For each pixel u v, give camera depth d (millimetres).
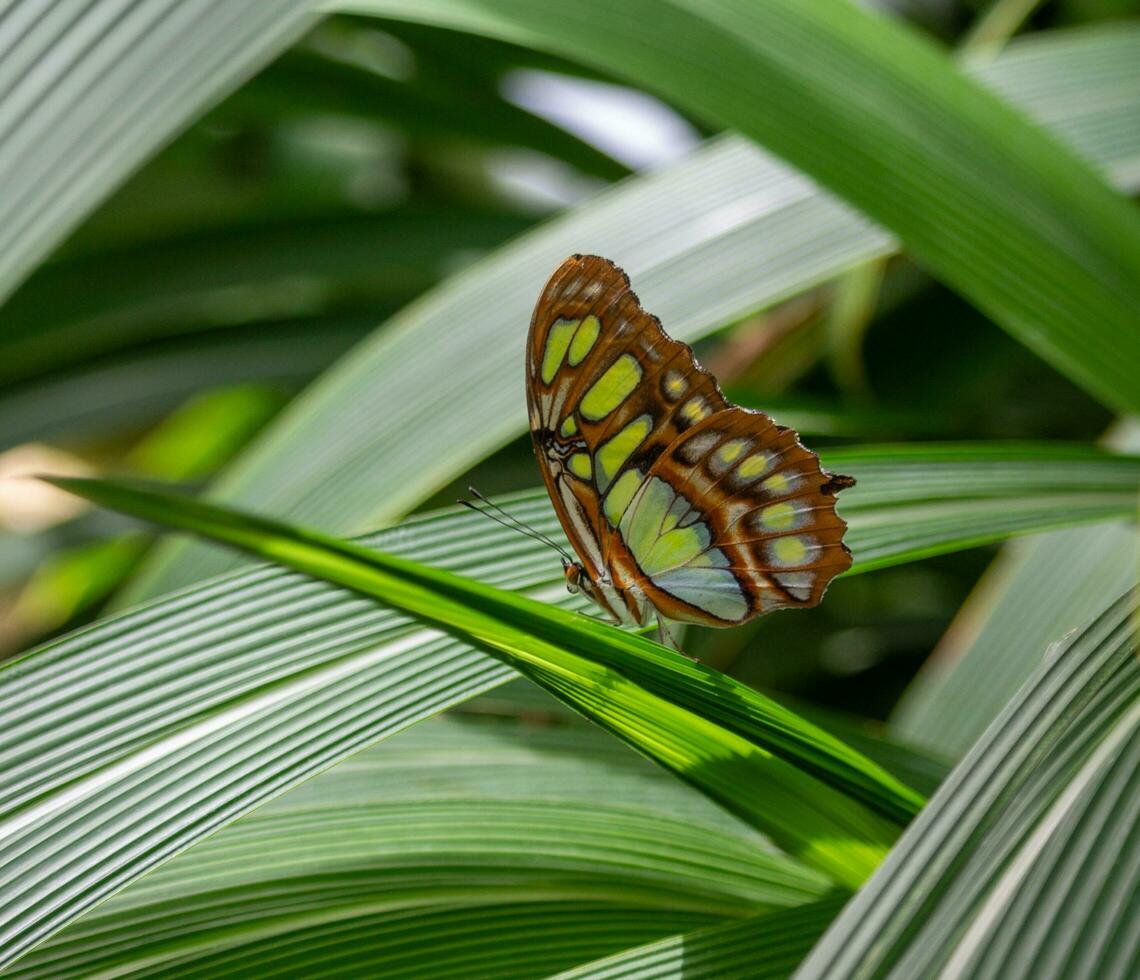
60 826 536
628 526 581
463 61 824
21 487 1075
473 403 611
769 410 658
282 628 548
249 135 1012
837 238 614
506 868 571
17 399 780
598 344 573
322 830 574
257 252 819
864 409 664
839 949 489
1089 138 613
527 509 578
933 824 514
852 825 557
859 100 591
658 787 586
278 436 617
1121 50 623
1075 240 589
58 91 539
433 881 569
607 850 575
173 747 540
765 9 594
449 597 533
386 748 589
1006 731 520
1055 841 512
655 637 606
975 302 589
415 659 547
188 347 806
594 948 567
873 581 861
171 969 560
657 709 547
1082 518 572
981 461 578
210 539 532
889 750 597
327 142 1088
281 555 531
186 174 956
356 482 610
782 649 824
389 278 835
